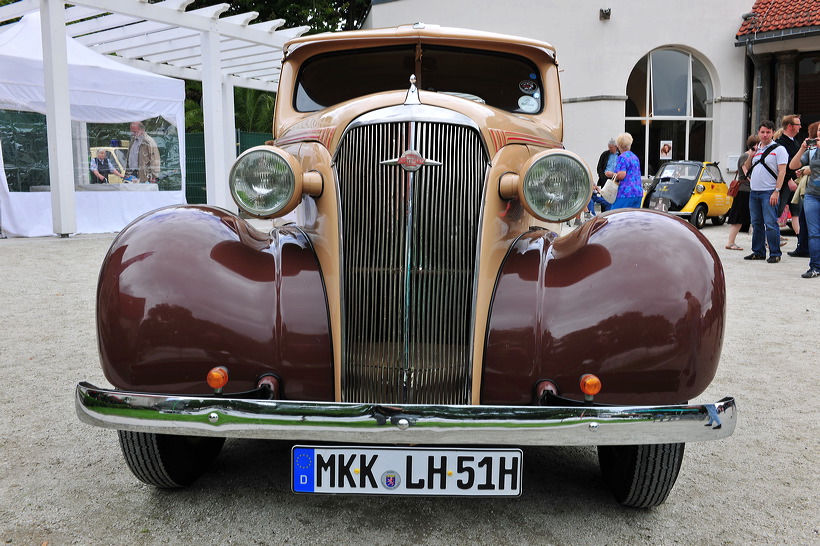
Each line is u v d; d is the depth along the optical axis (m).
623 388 2.36
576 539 2.57
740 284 7.92
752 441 3.54
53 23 10.80
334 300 2.58
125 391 2.26
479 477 2.34
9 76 11.36
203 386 2.44
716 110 17.42
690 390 2.36
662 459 2.53
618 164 9.04
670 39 16.89
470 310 2.58
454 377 2.59
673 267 2.38
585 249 2.53
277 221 8.57
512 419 2.16
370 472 2.35
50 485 2.96
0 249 10.12
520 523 2.70
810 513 2.78
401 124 2.59
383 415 2.17
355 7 30.88
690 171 15.76
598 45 16.67
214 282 2.46
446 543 2.53
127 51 14.59
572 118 17.22
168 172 13.86
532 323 2.47
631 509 2.82
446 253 2.59
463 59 3.82
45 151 12.14
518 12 17.36
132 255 2.48
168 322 2.39
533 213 2.67
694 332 2.32
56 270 8.41
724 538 2.59
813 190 8.17
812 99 16.84
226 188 16.27
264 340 2.47
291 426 2.17
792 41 16.25
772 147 9.27
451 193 2.59
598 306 2.39
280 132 3.76
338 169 2.69
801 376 4.59
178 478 2.83
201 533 2.58
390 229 2.57
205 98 12.69
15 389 4.17
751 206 9.71
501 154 2.79
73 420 3.71
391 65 3.83
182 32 13.09
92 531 2.58
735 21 17.03
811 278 8.27
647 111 17.44
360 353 2.61
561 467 3.25
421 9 18.34
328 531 2.61
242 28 12.84
